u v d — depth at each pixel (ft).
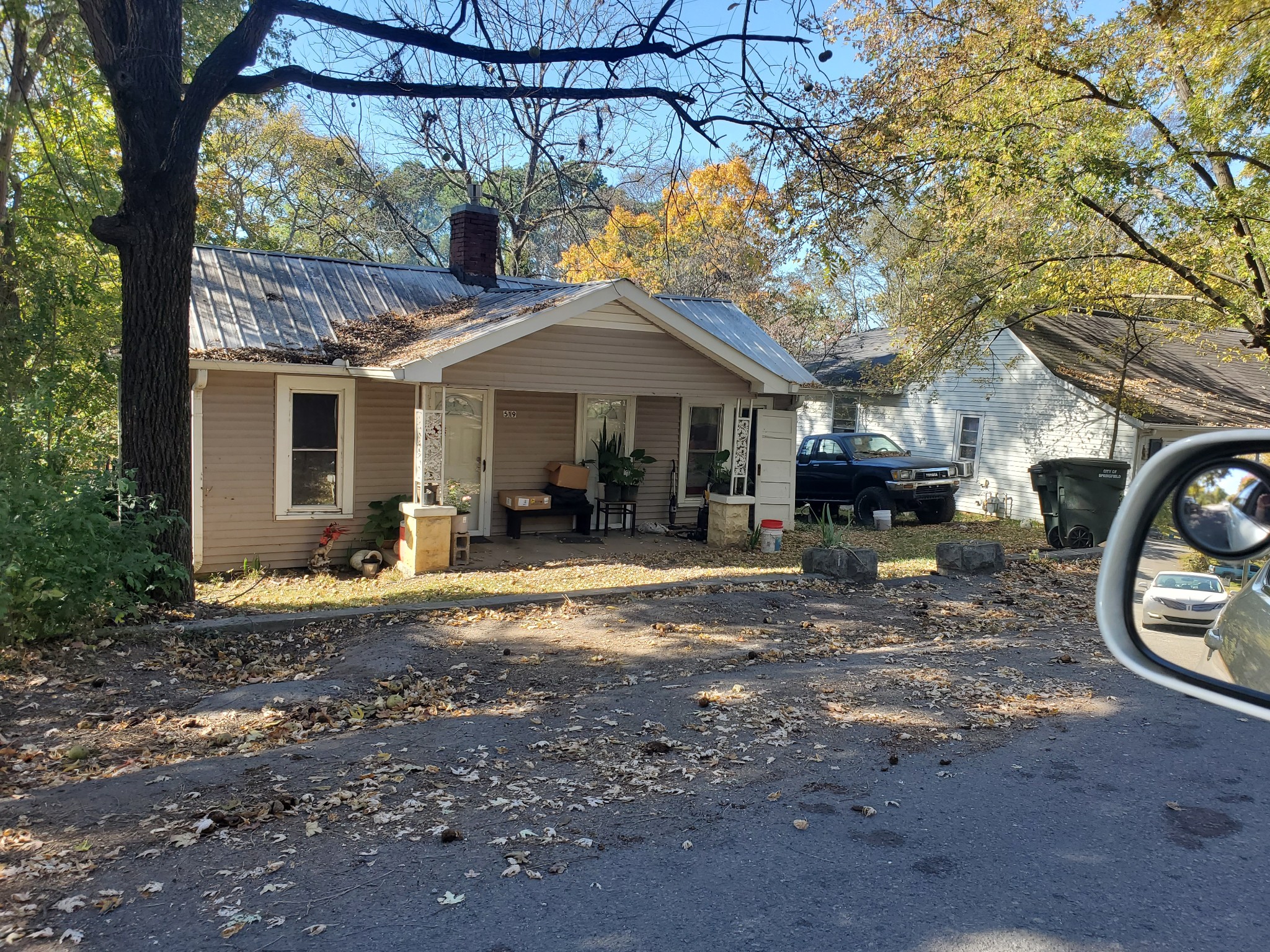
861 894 12.29
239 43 26.68
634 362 42.57
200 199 73.82
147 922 11.19
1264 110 41.27
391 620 28.37
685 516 55.93
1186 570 8.46
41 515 22.84
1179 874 13.09
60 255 44.98
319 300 44.70
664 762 17.15
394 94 29.37
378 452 42.57
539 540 48.29
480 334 37.14
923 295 68.39
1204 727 19.76
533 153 46.47
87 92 44.34
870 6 46.85
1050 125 43.50
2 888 11.91
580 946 10.89
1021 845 13.91
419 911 11.62
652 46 29.63
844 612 31.32
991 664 24.62
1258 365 78.18
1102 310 58.49
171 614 26.91
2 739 17.67
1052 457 65.10
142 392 27.07
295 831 13.87
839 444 63.77
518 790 15.71
